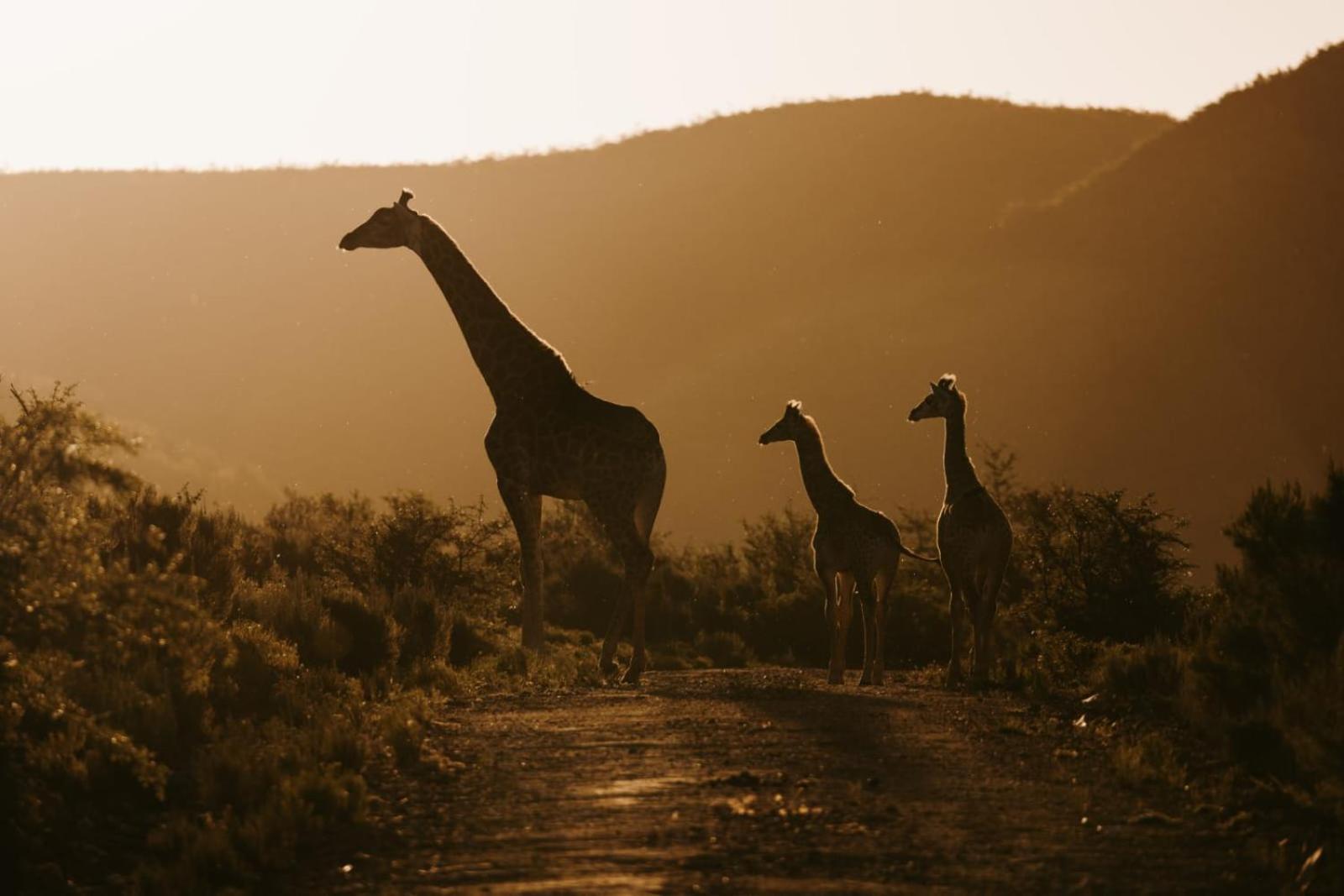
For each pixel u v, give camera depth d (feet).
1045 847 103.55
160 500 215.51
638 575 206.39
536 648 216.95
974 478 195.62
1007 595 267.59
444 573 281.13
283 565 284.20
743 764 128.67
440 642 208.54
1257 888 95.96
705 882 95.50
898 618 284.41
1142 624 242.58
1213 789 121.70
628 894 93.56
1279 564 161.99
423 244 220.23
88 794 123.85
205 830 115.44
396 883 99.91
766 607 309.63
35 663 127.95
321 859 107.14
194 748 139.74
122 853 113.91
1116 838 106.52
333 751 132.57
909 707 164.14
